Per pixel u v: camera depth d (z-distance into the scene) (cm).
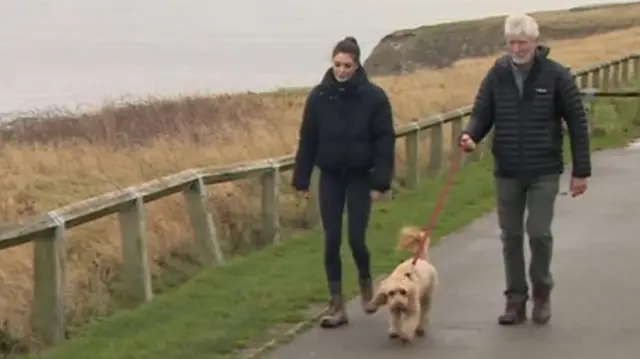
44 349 873
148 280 1033
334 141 866
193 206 1175
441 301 954
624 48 4328
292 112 2356
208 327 874
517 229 866
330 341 834
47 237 894
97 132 1962
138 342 836
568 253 1159
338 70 858
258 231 1358
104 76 7025
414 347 811
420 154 1962
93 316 991
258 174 1308
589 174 845
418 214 1460
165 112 2192
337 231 883
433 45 9538
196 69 8275
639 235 1269
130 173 1536
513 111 840
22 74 7275
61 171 1530
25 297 990
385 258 1162
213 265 1176
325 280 1049
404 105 2483
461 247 1219
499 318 876
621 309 920
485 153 2127
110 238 1166
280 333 864
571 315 901
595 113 2466
